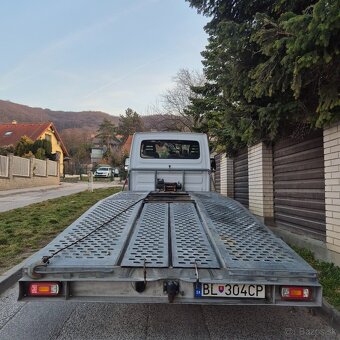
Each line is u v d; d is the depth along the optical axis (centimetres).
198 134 855
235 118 740
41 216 1182
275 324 431
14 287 570
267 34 517
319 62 473
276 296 334
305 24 450
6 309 481
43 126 5188
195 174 831
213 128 1421
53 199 1789
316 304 332
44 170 3344
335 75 501
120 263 344
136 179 833
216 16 686
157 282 338
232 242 388
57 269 339
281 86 566
